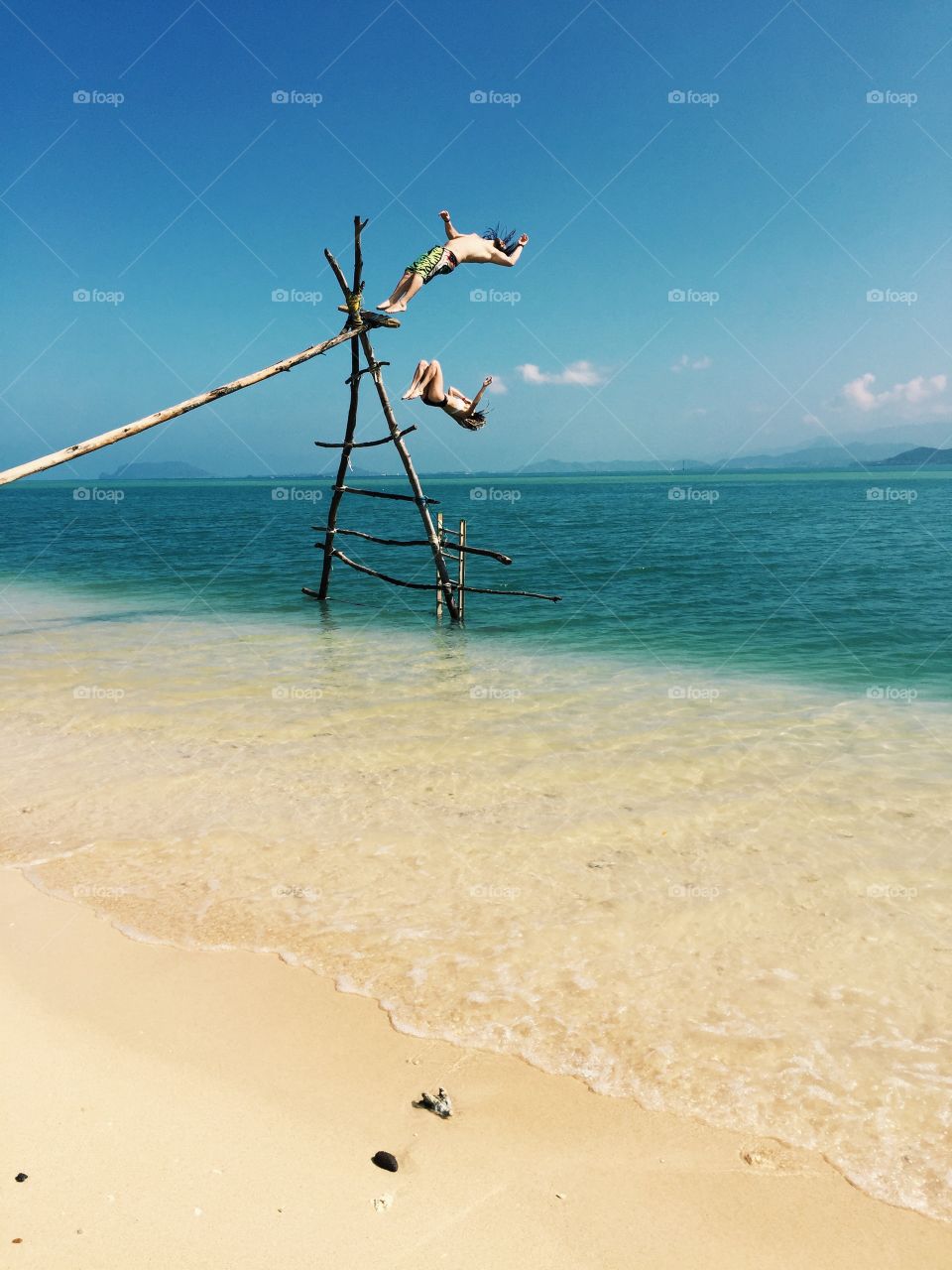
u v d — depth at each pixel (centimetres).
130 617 2078
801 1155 410
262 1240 353
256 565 3375
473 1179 391
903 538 4303
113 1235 352
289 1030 501
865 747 1010
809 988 541
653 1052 483
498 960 574
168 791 880
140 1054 477
